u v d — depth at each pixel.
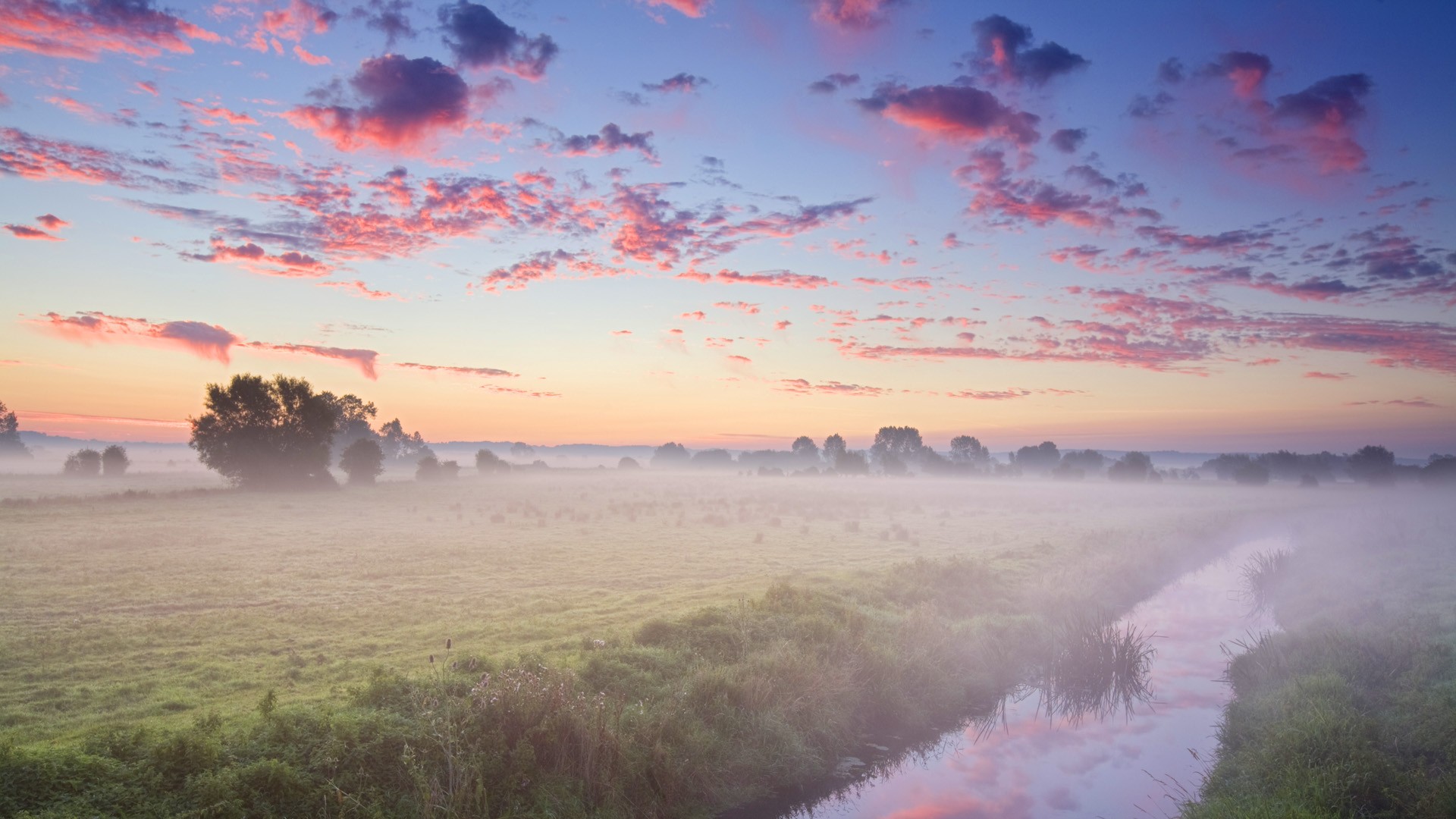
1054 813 10.70
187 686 12.25
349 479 81.12
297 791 8.06
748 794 10.79
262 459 67.81
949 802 11.12
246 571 24.59
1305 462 166.38
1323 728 10.91
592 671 12.44
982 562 27.25
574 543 33.66
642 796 9.90
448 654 13.98
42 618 17.38
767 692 12.46
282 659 13.98
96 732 9.45
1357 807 9.36
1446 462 121.19
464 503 58.19
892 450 183.00
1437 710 10.91
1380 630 15.35
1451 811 8.73
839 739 12.55
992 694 15.65
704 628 15.09
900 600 20.25
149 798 7.55
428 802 8.20
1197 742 13.35
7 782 7.27
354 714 9.53
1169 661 18.16
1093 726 14.06
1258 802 9.71
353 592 21.31
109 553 28.34
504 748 9.45
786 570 26.12
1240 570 31.72
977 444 185.88
